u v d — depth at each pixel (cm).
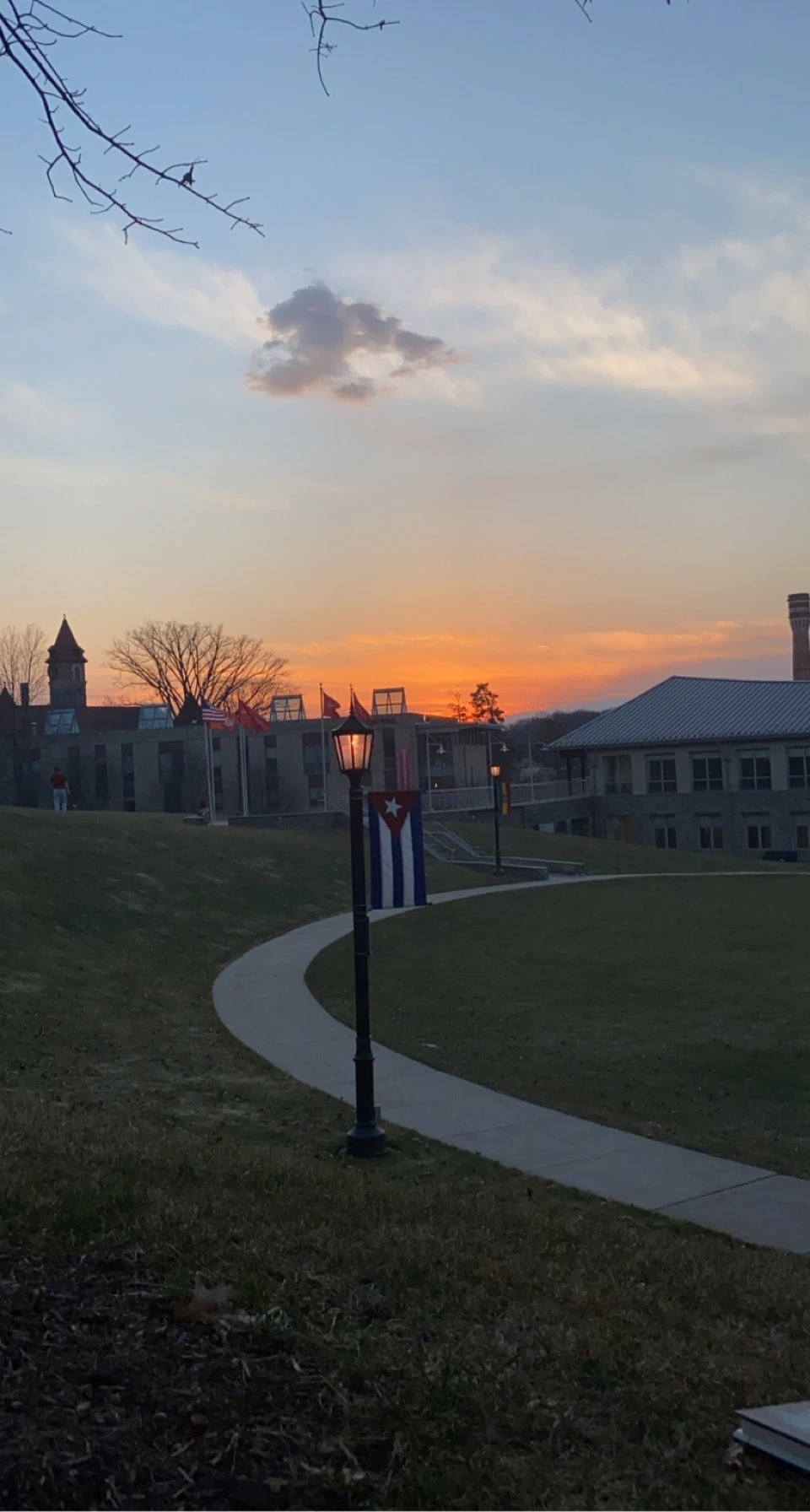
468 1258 723
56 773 4609
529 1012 1970
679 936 2925
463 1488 430
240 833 4578
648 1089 1462
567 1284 698
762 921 3222
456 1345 557
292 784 8000
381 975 2334
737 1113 1359
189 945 2686
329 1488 421
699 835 7100
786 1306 707
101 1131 1016
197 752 8344
